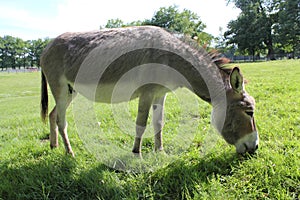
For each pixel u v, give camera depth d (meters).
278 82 8.04
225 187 2.31
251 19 44.94
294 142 3.03
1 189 2.59
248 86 7.64
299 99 5.27
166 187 2.43
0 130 5.38
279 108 4.66
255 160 2.65
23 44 86.75
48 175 2.76
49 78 3.50
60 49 3.37
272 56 40.47
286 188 2.21
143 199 2.30
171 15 54.25
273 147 3.03
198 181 2.43
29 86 20.28
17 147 3.88
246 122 2.74
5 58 83.81
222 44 53.47
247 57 43.53
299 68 13.05
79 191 2.54
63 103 3.47
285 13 40.06
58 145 3.78
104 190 2.44
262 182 2.32
